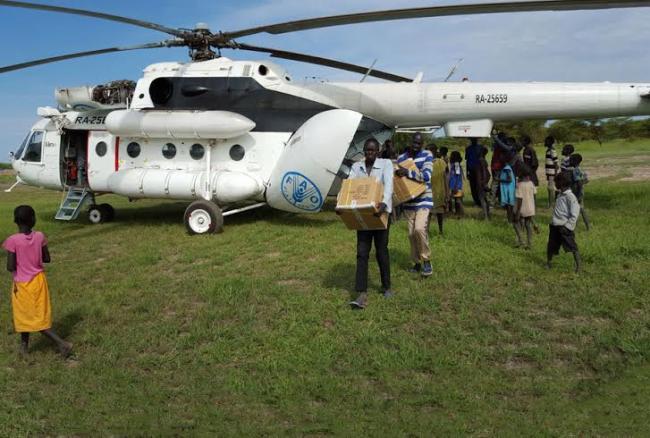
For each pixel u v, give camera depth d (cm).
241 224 1168
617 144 4566
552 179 1248
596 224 988
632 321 543
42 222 1323
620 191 1411
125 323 604
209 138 1116
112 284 750
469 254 793
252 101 1154
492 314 582
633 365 465
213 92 1161
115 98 1277
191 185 1113
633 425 375
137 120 1126
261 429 389
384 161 599
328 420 396
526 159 1152
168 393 448
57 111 1263
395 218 1096
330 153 1027
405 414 400
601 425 377
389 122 1191
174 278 774
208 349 522
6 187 3016
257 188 1102
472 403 411
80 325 602
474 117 1135
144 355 525
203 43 1131
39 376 489
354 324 559
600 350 494
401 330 545
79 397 450
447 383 442
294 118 1127
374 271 739
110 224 1275
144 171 1160
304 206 1081
